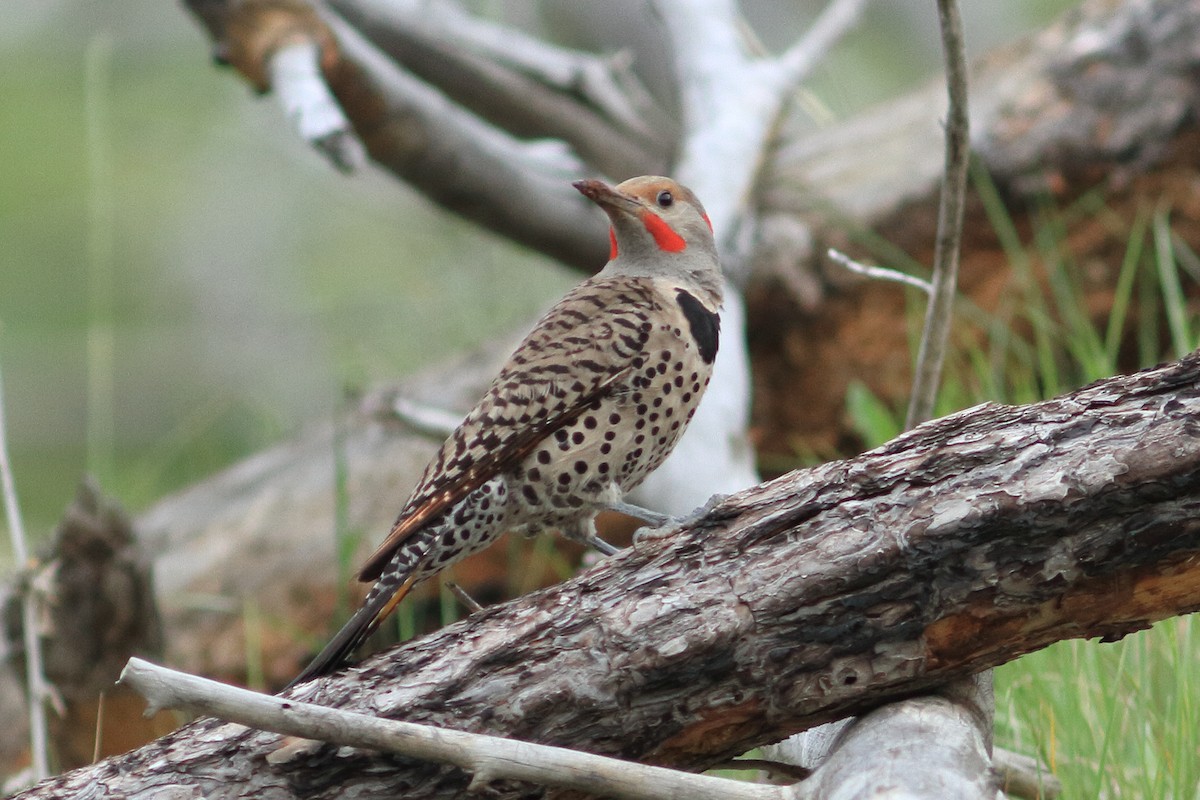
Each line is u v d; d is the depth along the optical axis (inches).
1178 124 449.4
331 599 462.9
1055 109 458.3
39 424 703.1
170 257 735.1
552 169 513.0
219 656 457.7
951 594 197.5
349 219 691.4
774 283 468.1
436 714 203.6
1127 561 193.2
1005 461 196.9
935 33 805.2
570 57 574.6
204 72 764.6
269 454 498.0
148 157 753.0
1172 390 195.3
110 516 342.6
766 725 209.0
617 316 265.6
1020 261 444.8
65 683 347.6
